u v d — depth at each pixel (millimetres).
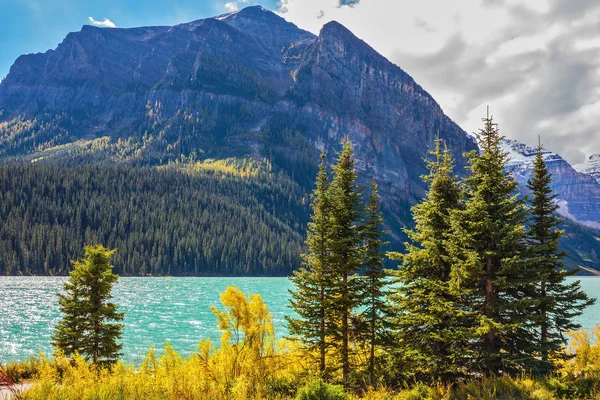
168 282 138125
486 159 18828
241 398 14289
